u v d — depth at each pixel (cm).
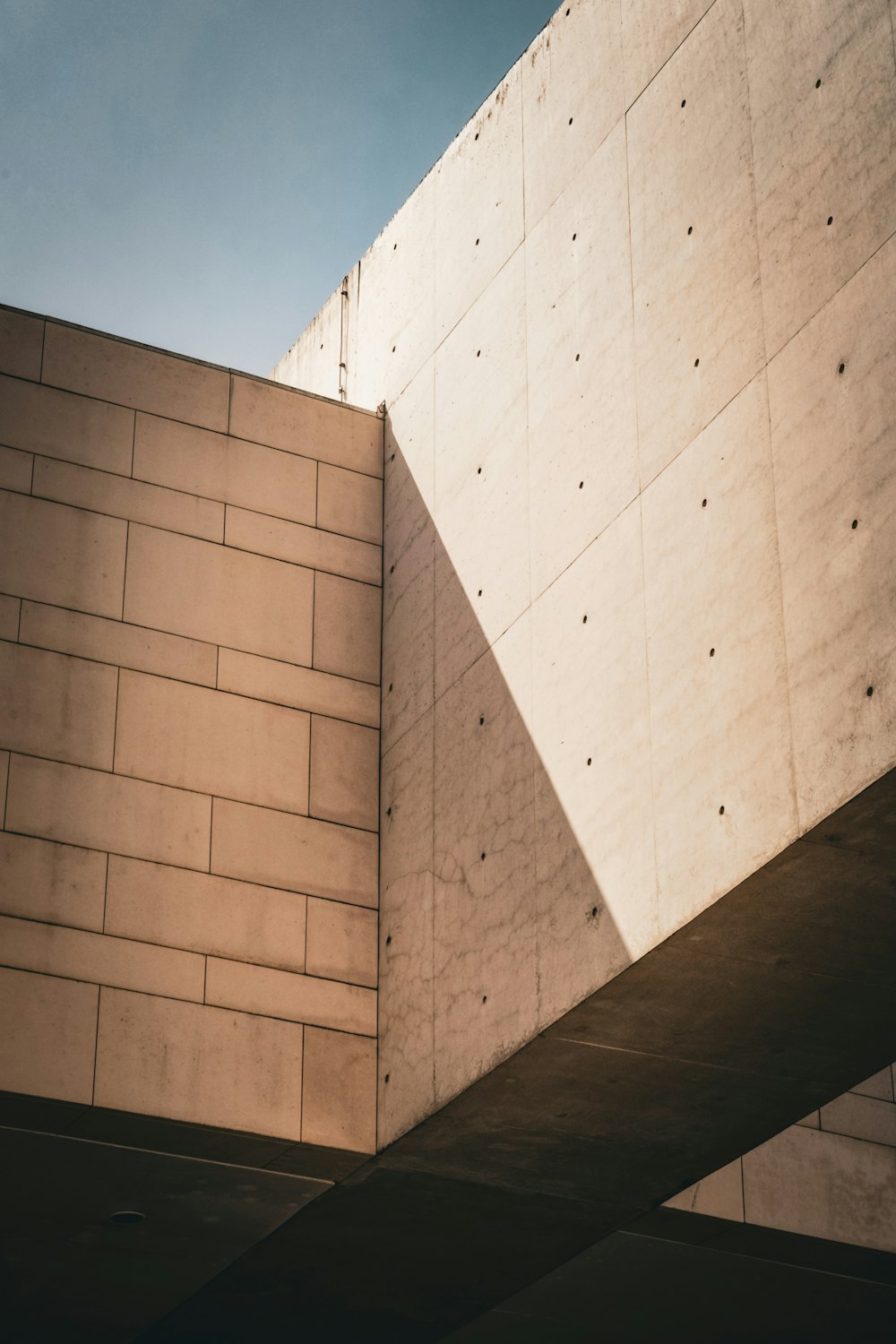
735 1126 1712
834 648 1305
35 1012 1616
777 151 1466
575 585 1638
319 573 1962
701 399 1506
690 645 1462
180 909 1722
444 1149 1720
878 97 1358
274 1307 2030
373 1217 1841
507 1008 1606
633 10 1716
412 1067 1709
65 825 1700
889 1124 1997
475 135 2000
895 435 1281
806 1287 2014
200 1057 1672
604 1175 1786
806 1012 1531
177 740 1795
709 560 1458
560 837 1588
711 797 1405
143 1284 1947
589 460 1655
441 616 1862
